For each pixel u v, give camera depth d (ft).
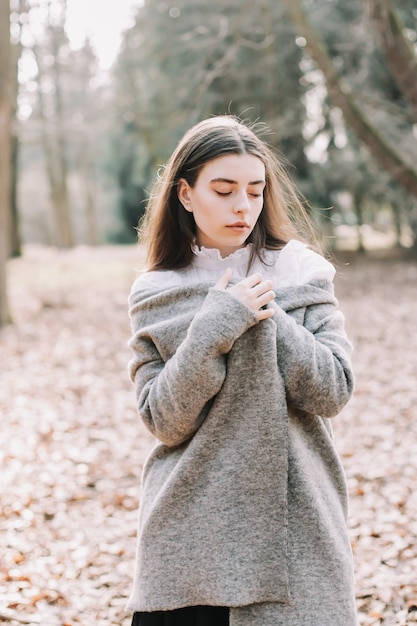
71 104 59.52
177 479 5.06
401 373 21.39
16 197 70.69
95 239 90.22
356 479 13.38
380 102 30.37
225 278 5.02
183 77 46.44
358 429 16.55
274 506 4.93
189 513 5.06
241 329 4.73
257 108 52.75
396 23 25.35
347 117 30.32
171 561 5.08
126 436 16.85
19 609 9.20
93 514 12.39
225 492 4.96
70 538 11.39
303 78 54.49
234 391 4.91
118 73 53.36
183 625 5.30
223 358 4.91
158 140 52.95
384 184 56.34
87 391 21.25
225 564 4.94
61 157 81.00
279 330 4.91
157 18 47.78
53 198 81.66
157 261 5.74
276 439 4.90
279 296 5.22
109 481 13.93
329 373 4.88
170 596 5.09
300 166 56.24
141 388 5.23
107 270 58.44
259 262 5.62
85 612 9.21
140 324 5.38
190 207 5.37
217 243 5.58
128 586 9.86
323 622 4.94
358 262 58.34
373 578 9.61
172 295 5.23
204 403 4.87
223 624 5.22
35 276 55.62
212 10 44.68
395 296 38.45
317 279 5.38
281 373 4.91
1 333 31.27
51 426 17.56
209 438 4.98
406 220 60.70
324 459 5.39
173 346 5.08
